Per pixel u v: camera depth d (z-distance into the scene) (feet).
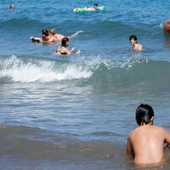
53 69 104.37
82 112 67.21
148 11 255.50
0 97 80.33
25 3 338.95
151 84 91.66
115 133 54.65
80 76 100.99
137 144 43.27
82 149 48.37
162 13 242.78
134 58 108.37
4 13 254.68
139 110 46.16
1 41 164.96
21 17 212.02
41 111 67.87
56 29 189.47
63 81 97.60
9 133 53.31
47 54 132.05
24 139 51.01
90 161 44.75
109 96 80.89
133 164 42.57
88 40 162.61
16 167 43.24
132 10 263.29
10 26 197.98
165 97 77.87
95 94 83.10
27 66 106.63
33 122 60.29
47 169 42.55
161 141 43.21
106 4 321.32
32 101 76.43
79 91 86.63
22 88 90.33
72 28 189.06
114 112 66.90
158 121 59.77
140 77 96.99
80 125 58.80
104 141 51.11
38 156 46.44
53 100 77.25
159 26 184.65
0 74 103.04
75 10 253.85
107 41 159.74
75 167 43.04
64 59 121.80
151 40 159.74
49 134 53.52
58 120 61.62
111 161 44.47
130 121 60.70
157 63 102.53
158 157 41.91
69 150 48.08
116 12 249.55
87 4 326.03
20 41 164.25
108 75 99.71
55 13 247.29
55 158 45.85
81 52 135.64
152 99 76.59
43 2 346.13
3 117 63.26
